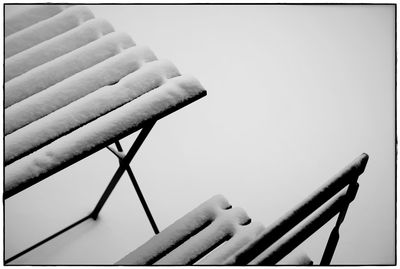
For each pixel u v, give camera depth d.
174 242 1.84
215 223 1.89
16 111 1.71
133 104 1.63
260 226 1.89
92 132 1.56
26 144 1.59
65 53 1.97
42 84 1.83
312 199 1.50
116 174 2.46
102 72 1.82
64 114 1.65
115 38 1.97
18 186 1.46
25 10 2.14
